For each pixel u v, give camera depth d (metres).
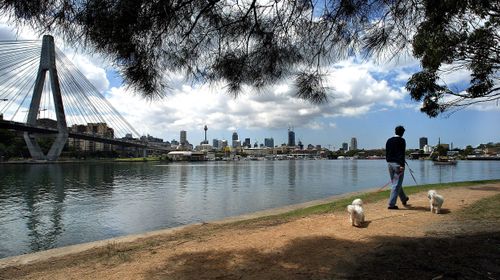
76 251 6.24
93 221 15.91
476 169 66.06
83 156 130.12
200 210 18.69
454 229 5.94
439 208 7.39
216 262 4.75
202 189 31.31
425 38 4.71
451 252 4.70
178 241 6.25
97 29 3.18
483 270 4.05
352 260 4.53
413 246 5.01
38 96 78.62
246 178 46.75
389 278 3.90
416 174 48.38
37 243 12.00
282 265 4.49
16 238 12.73
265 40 4.36
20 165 82.38
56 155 87.12
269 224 7.39
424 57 9.76
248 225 7.49
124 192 29.30
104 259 5.33
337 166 96.94
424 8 3.82
